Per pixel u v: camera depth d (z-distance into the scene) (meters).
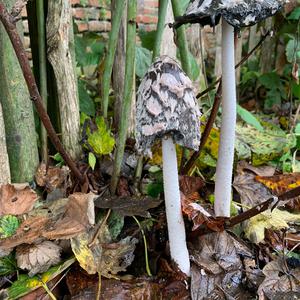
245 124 0.52
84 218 0.30
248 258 0.32
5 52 0.32
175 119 0.24
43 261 0.29
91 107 0.48
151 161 0.40
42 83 0.36
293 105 0.71
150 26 0.90
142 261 0.32
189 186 0.37
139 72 0.51
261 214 0.35
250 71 0.77
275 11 0.25
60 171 0.36
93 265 0.29
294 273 0.31
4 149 0.32
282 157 0.46
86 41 0.62
